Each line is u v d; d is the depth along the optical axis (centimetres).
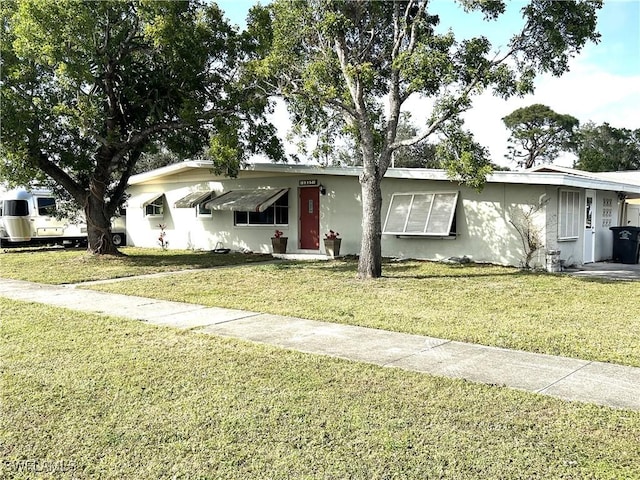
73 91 1552
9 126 1497
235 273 1472
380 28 1434
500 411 475
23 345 720
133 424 458
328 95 1249
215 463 391
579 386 539
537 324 817
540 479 362
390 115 1357
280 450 408
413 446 411
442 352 669
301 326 824
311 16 1312
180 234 2298
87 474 379
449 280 1273
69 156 1694
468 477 366
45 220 2433
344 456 397
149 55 1723
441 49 1214
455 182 1576
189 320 881
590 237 1708
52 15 1430
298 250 1928
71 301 1084
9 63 1555
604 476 364
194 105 1697
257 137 1789
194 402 505
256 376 579
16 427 455
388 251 1720
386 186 1708
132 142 1747
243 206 1889
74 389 544
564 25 1160
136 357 656
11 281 1407
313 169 1770
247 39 1725
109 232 1916
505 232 1494
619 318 855
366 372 587
